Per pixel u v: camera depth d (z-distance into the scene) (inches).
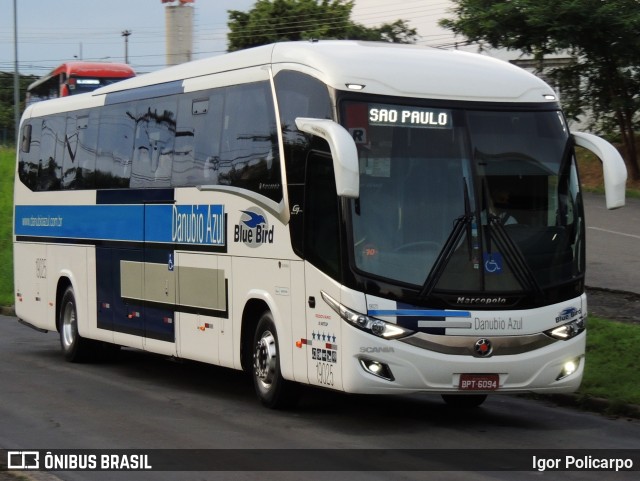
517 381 396.2
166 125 526.3
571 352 406.3
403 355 383.6
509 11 1418.6
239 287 457.1
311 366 406.0
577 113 1533.0
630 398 451.5
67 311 634.8
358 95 397.1
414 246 389.7
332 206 393.1
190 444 365.1
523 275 397.4
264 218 438.0
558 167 414.3
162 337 525.3
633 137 1514.5
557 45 1382.9
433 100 404.8
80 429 394.3
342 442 371.9
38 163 682.8
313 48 425.1
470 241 393.7
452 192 397.1
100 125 601.3
